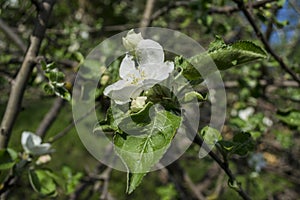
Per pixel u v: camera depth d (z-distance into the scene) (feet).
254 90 3.30
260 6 2.42
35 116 7.03
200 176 5.74
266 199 4.19
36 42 2.10
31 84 2.54
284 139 3.54
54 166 5.45
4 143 2.07
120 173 5.46
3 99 4.09
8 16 3.99
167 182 4.55
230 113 3.64
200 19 3.07
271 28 2.86
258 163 3.76
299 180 4.10
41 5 2.13
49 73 2.04
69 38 4.14
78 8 5.12
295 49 4.17
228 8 3.02
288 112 2.57
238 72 3.57
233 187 1.68
